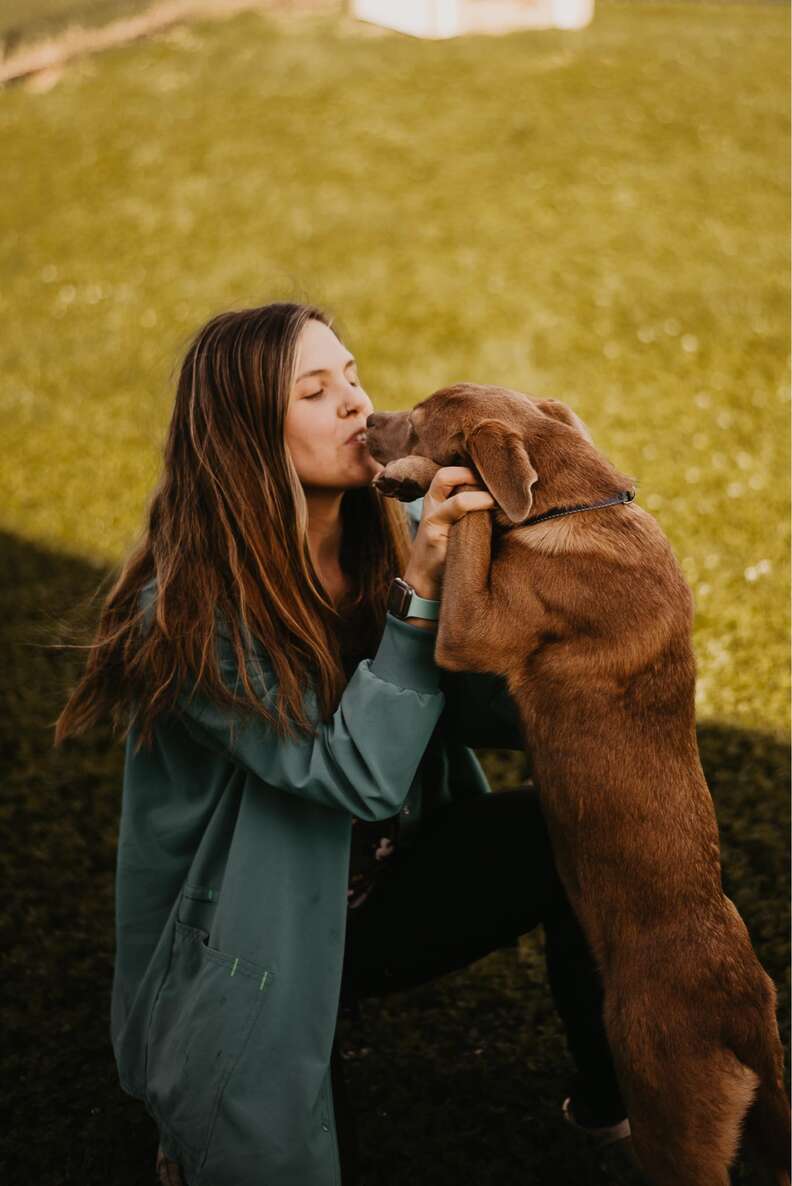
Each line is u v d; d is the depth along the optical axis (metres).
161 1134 2.69
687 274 9.16
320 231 10.60
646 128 11.66
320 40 14.91
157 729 2.70
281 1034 2.47
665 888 2.50
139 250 10.91
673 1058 2.37
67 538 6.71
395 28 15.30
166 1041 2.55
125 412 8.40
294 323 2.72
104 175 12.30
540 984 3.52
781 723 4.42
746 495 6.21
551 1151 2.95
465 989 3.53
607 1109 2.87
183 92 13.83
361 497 2.99
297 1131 2.46
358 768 2.46
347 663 2.91
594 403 7.52
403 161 11.62
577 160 11.19
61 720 2.84
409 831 2.95
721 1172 2.35
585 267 9.41
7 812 4.43
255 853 2.54
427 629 2.56
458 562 2.54
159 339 9.42
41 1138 3.10
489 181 11.02
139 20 15.78
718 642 4.92
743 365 7.81
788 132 11.39
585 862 2.59
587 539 2.61
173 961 2.62
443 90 13.01
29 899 4.01
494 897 2.78
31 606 5.97
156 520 2.83
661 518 6.02
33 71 15.02
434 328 8.82
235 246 10.65
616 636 2.57
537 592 2.59
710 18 15.10
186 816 2.71
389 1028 3.42
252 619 2.61
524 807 2.87
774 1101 2.35
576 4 14.92
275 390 2.67
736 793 4.07
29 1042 3.43
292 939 2.52
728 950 2.42
